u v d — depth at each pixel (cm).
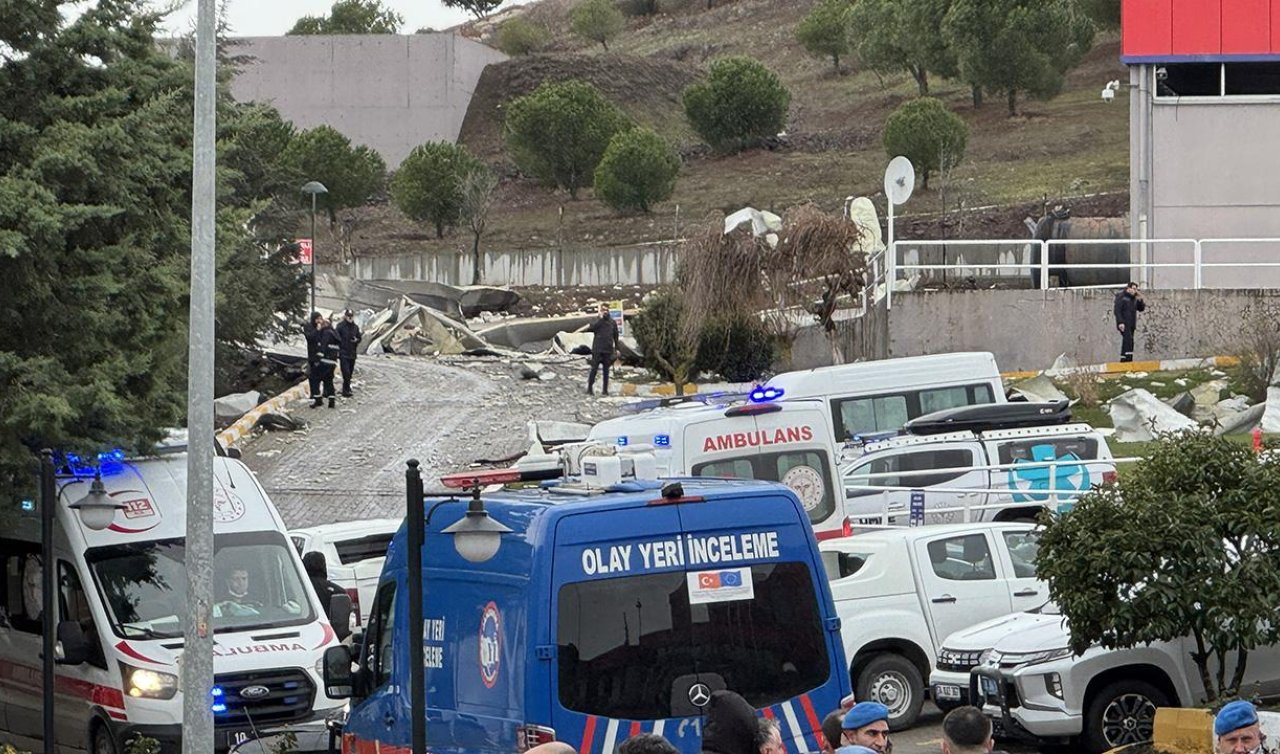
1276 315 7375
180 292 3108
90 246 3041
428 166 18238
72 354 3027
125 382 3100
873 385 5122
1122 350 7275
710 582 1997
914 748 3012
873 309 7738
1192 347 7425
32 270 2908
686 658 1972
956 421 4634
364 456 6644
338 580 3909
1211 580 2502
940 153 16950
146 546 3241
